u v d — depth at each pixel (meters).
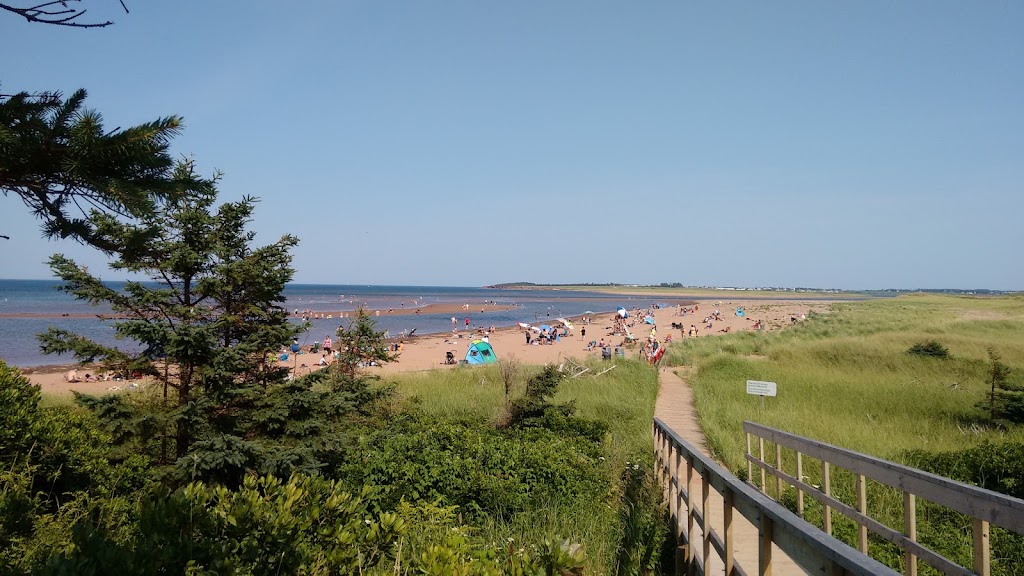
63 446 5.36
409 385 20.64
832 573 2.17
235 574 2.93
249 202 8.23
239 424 7.59
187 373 7.74
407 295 186.25
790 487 8.06
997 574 5.36
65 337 7.42
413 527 5.50
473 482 7.41
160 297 7.38
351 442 8.23
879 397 17.45
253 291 8.14
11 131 2.12
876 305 103.69
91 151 2.16
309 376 8.21
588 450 9.79
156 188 2.40
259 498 3.48
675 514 6.15
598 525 6.54
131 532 4.48
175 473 6.59
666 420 14.98
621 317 67.31
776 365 25.52
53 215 2.40
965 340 29.42
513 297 195.00
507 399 13.41
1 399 5.23
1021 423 14.02
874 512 7.08
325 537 3.53
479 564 3.51
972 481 8.47
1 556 3.72
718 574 5.06
